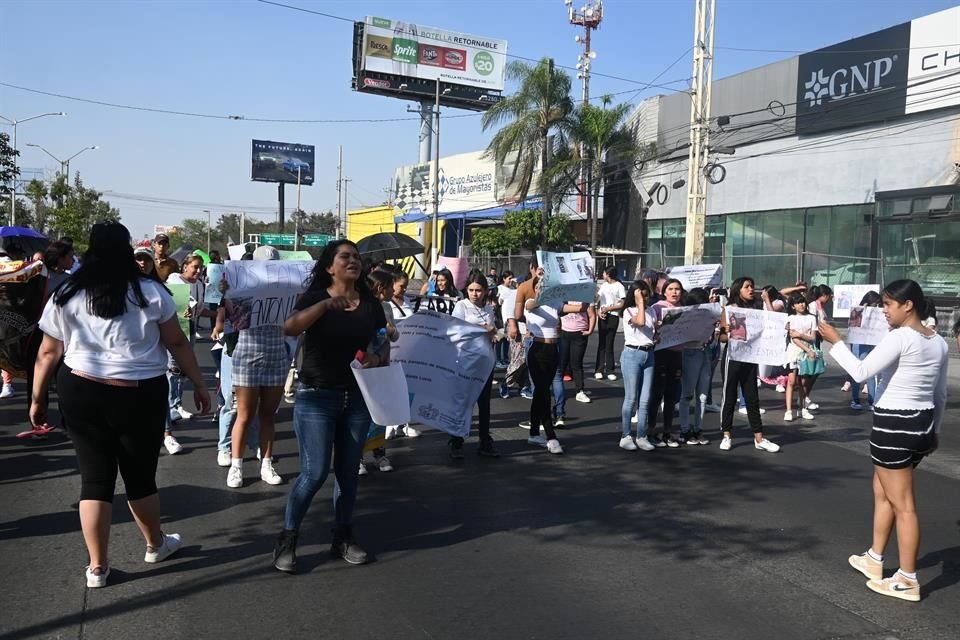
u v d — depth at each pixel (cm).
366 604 411
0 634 366
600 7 4609
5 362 700
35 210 4359
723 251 2959
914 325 436
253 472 665
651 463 745
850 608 423
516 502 606
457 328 648
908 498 435
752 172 2836
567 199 3622
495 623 393
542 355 765
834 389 1290
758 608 420
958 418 1044
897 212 2328
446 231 4203
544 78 3177
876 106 2377
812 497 638
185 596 414
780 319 791
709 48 2156
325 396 442
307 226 8656
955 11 2153
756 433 816
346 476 463
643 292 773
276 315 591
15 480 626
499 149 3284
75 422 403
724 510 598
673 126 3145
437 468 708
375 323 457
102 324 398
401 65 5056
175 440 733
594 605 418
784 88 2692
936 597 439
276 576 444
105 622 381
